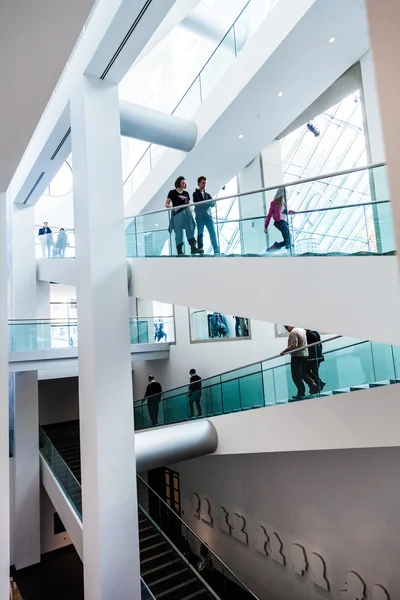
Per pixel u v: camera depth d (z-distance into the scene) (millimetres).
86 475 5828
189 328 10727
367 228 3309
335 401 4906
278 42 6266
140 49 5660
